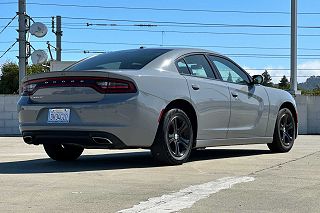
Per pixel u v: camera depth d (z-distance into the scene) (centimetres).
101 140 608
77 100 620
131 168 641
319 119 1616
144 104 613
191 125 679
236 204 439
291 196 472
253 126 786
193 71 706
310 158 757
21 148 995
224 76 755
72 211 411
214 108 711
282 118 848
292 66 1814
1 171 619
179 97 655
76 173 599
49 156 722
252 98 784
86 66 696
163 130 635
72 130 614
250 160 732
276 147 842
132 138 609
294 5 1836
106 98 605
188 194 477
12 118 1605
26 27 1884
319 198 464
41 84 645
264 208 426
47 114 634
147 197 463
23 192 482
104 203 439
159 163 661
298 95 1620
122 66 666
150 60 668
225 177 571
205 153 841
